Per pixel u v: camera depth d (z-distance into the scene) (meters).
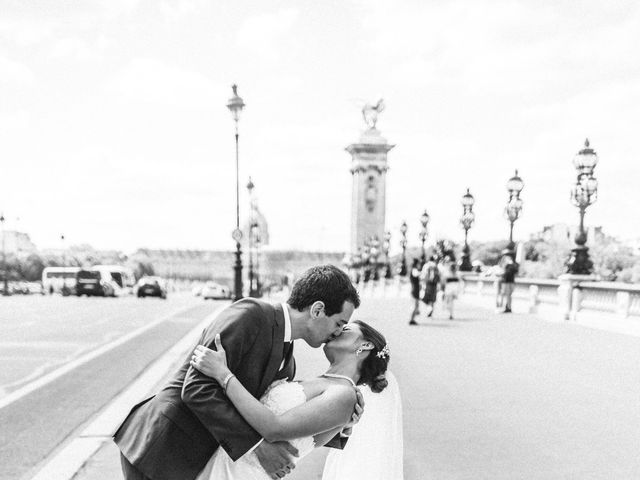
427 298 22.73
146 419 2.55
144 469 2.46
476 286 33.62
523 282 26.39
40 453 6.35
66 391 9.62
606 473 5.55
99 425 7.34
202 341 2.56
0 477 5.59
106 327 21.16
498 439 6.61
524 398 8.65
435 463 5.79
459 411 7.88
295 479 5.29
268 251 175.00
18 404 8.67
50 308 33.12
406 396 8.77
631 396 8.85
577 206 21.56
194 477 2.49
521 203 25.92
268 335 2.56
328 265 2.74
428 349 13.76
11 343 16.20
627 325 17.39
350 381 2.64
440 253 36.22
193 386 2.43
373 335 2.76
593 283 20.08
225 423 2.37
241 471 2.46
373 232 99.31
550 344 14.70
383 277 53.19
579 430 7.00
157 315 27.45
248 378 2.52
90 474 5.61
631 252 116.81
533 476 5.45
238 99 27.41
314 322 2.65
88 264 192.12
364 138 99.69
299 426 2.39
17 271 143.50
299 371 10.41
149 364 12.49
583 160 21.06
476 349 13.77
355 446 3.46
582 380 10.05
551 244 121.25
